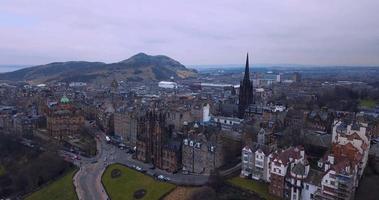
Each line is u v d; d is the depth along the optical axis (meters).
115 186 168.62
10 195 199.62
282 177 136.62
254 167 156.75
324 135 183.62
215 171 159.62
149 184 163.00
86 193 163.38
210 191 139.88
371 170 154.00
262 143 170.12
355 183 131.75
